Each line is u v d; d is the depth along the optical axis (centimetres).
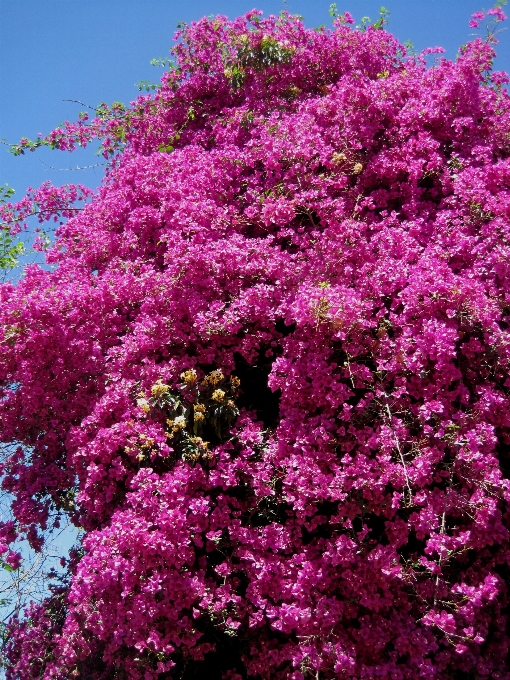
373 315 446
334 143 554
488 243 465
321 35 696
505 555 400
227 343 460
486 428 384
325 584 376
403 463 374
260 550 399
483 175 507
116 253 587
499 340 410
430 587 379
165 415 442
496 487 385
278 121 589
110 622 398
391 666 363
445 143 567
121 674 456
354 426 409
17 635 548
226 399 440
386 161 533
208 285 473
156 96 742
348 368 407
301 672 374
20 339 487
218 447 423
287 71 692
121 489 446
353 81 598
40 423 511
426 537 405
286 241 529
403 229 496
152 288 486
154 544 372
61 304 493
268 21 696
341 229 487
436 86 589
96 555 382
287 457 412
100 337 512
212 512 411
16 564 515
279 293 458
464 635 379
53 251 635
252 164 561
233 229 532
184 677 441
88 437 458
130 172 633
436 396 404
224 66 712
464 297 414
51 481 502
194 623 414
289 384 420
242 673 434
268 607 384
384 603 372
